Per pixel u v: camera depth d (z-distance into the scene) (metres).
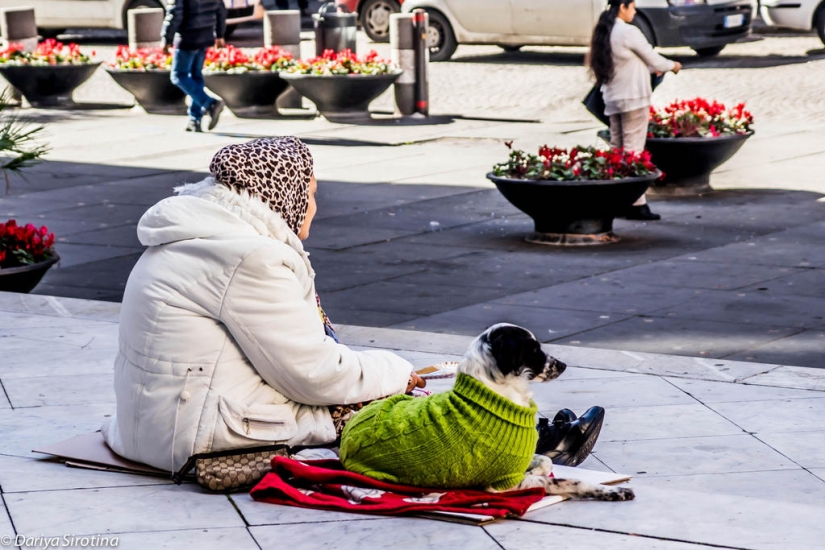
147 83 23.45
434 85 25.31
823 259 11.85
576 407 7.13
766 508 4.79
